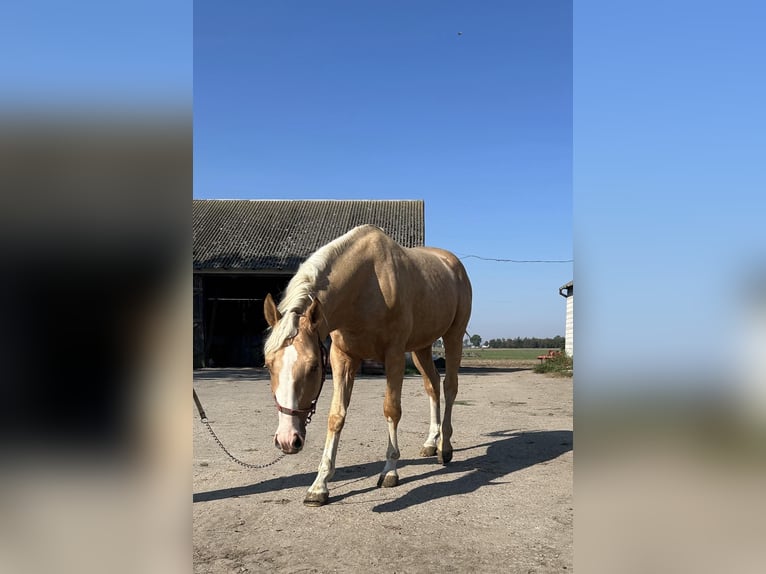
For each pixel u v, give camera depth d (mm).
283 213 20125
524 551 2756
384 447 5074
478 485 3869
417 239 17438
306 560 2660
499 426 6191
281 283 18547
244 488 3834
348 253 3666
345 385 3834
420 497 3602
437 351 21734
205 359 16938
